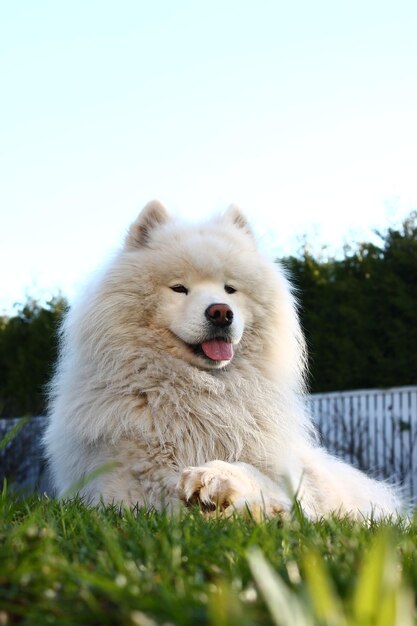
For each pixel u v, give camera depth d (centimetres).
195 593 78
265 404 166
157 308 166
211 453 160
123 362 162
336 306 423
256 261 175
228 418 161
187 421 160
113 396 161
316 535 110
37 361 473
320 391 426
